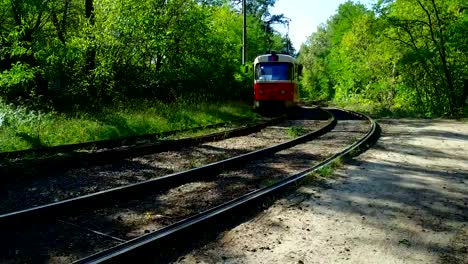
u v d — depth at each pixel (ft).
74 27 71.00
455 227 17.69
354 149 34.76
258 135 48.34
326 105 152.76
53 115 45.42
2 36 47.93
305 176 25.22
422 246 15.66
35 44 50.75
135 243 14.47
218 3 91.50
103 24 64.34
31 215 17.99
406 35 99.66
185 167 30.19
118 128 44.39
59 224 17.79
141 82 69.26
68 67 62.85
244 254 14.79
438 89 100.68
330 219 18.51
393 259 14.49
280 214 19.17
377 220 18.42
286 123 63.46
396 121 68.03
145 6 66.95
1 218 16.93
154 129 47.98
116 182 25.57
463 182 25.20
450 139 43.65
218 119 60.95
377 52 118.73
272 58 73.10
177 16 71.82
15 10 48.34
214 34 84.58
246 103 91.15
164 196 22.54
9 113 40.63
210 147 39.17
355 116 80.28
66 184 24.88
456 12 89.71
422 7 89.45
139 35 66.18
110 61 64.44
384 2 96.63
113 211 19.80
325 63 253.44
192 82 78.33
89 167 29.60
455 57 93.40
